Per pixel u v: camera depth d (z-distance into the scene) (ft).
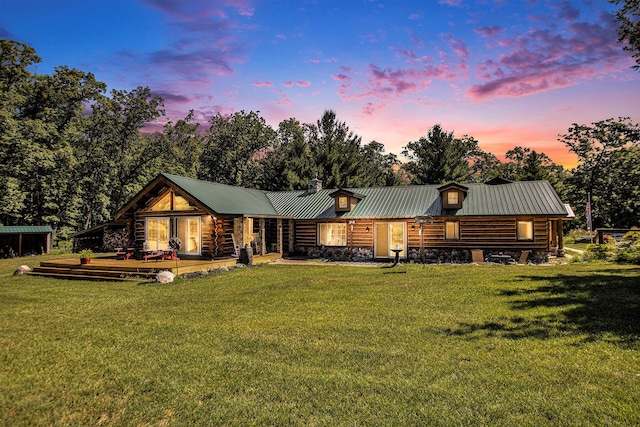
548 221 61.87
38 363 19.95
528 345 20.36
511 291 33.37
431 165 133.69
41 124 107.45
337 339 22.39
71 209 129.29
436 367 18.07
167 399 15.93
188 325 26.14
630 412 13.71
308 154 136.46
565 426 13.12
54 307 32.96
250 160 175.52
